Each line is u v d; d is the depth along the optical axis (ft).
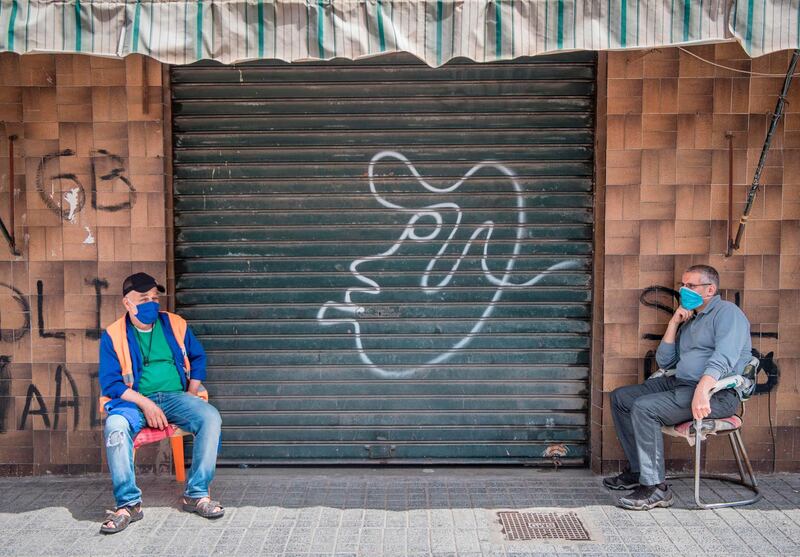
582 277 16.37
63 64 15.61
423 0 11.87
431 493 15.19
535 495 15.05
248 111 16.15
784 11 11.57
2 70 15.62
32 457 16.17
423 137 16.19
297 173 16.25
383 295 16.47
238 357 16.51
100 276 15.94
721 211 15.72
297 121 16.17
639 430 14.40
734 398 14.34
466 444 16.63
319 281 16.46
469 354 16.53
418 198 16.33
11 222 15.84
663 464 14.49
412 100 16.12
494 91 16.07
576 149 16.16
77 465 16.19
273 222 16.34
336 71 16.08
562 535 13.14
